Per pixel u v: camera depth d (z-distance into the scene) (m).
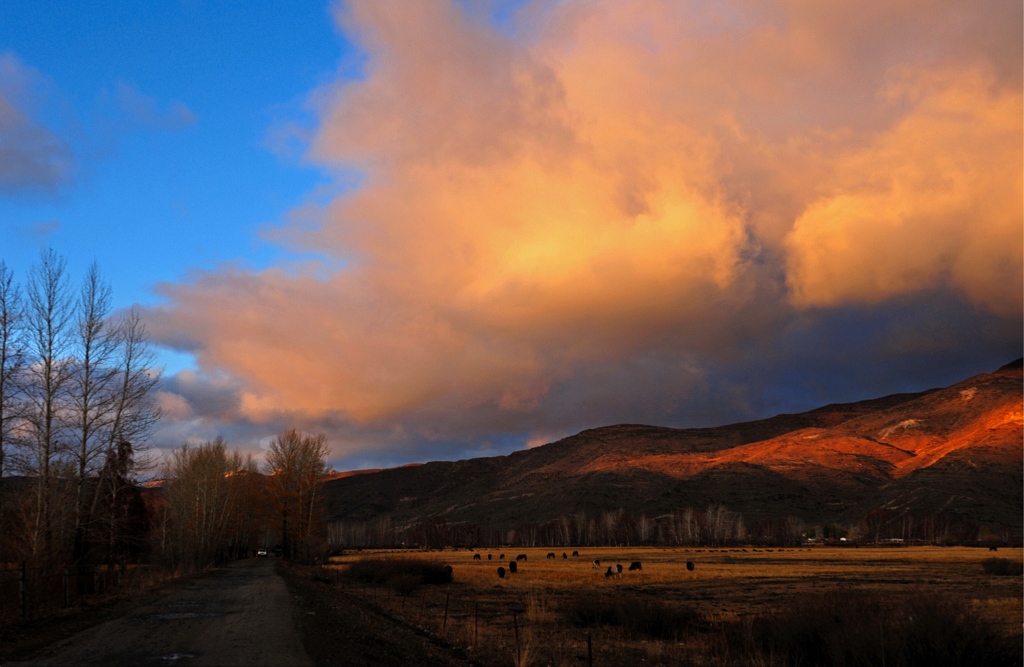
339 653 15.08
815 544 183.88
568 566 79.56
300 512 74.19
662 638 23.55
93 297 30.11
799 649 17.84
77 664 13.22
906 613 15.87
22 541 23.52
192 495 59.12
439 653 17.86
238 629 18.62
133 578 34.59
